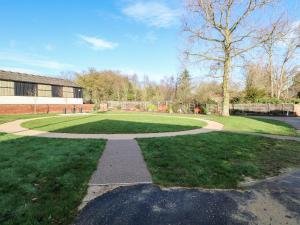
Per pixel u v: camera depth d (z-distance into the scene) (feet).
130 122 58.75
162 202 14.74
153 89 209.97
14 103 93.66
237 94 127.75
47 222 12.04
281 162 24.11
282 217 13.23
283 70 139.74
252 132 45.01
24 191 15.46
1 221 11.91
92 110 132.05
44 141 31.94
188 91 132.67
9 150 26.32
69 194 15.21
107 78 202.08
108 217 12.89
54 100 112.68
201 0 73.97
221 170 20.70
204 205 14.46
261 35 72.18
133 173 19.60
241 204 14.70
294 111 103.71
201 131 44.29
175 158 24.04
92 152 26.08
